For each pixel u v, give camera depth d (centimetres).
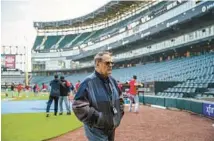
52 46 8975
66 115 1641
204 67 3008
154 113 1678
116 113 331
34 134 992
